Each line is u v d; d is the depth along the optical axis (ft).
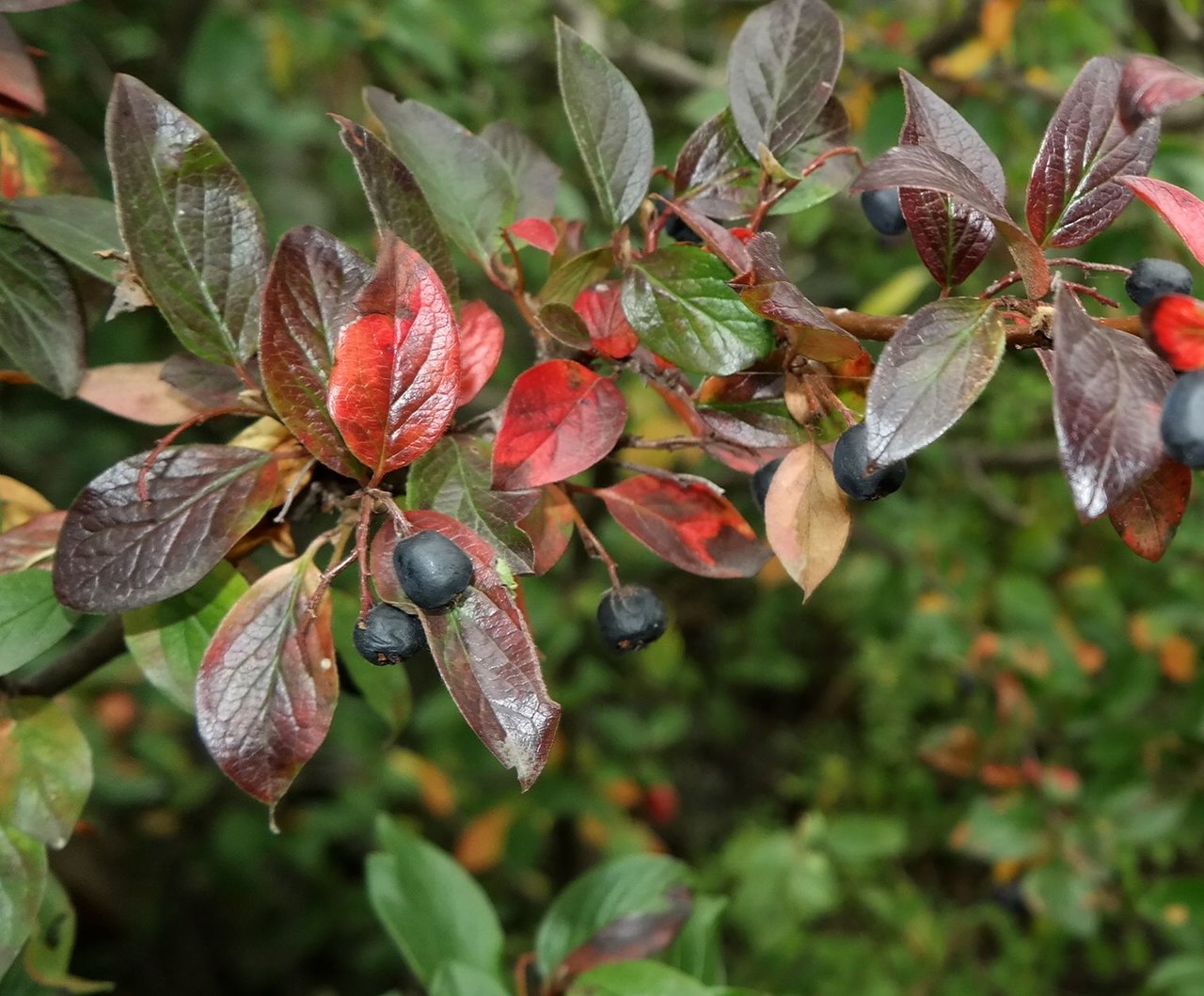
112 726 2.41
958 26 1.75
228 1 2.06
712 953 1.15
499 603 0.82
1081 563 2.58
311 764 2.88
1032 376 2.36
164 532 0.87
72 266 1.05
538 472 0.86
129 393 1.00
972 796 2.83
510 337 2.38
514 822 2.43
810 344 0.87
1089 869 1.94
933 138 0.89
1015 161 1.85
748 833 2.79
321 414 0.85
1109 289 1.51
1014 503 2.65
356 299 0.85
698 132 0.98
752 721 3.65
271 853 2.74
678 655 2.62
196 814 2.85
